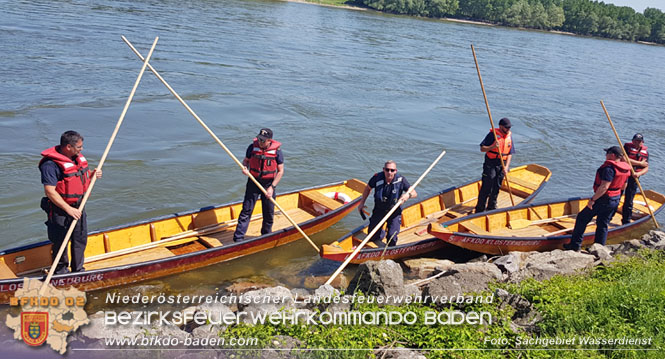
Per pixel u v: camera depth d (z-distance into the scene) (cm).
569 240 936
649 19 9088
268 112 1844
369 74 2800
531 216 1022
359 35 4484
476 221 944
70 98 1728
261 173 799
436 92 2567
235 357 493
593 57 5312
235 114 1778
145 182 1180
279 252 879
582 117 2364
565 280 693
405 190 779
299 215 958
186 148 1420
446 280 661
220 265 815
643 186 1485
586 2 9400
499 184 999
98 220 994
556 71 3856
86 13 3503
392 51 3775
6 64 2002
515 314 601
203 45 2953
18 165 1197
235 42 3203
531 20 8256
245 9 5156
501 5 7962
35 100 1662
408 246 836
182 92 1972
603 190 839
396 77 2827
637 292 622
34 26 2800
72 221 628
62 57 2231
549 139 1928
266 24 4284
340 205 955
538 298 621
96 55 2353
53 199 611
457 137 1819
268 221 848
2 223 951
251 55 2867
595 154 1788
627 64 5041
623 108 2678
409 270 834
